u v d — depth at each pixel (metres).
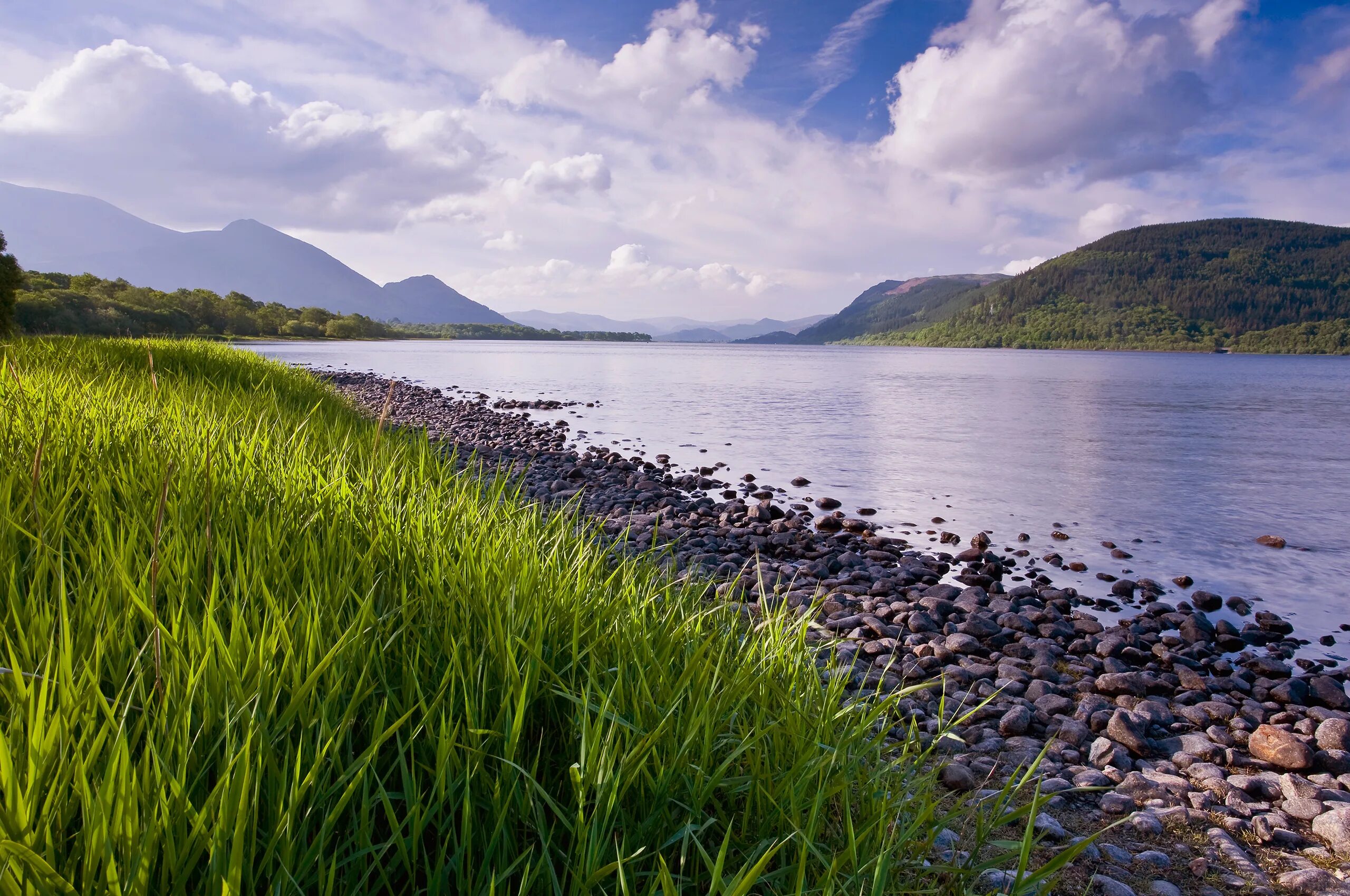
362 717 2.04
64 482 3.53
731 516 11.47
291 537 3.18
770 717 2.54
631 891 1.70
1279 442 21.94
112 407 5.42
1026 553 10.24
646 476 14.98
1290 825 3.71
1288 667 6.33
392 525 3.29
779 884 1.93
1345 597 8.66
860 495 14.18
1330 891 3.09
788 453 19.33
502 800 1.81
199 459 4.00
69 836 1.42
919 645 6.35
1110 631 7.09
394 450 5.73
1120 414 30.67
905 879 2.19
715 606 3.64
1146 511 13.01
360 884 1.50
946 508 13.13
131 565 2.49
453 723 1.95
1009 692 5.39
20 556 2.66
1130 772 4.18
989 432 24.03
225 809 1.35
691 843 2.02
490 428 23.03
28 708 1.49
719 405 33.66
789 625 3.42
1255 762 4.44
